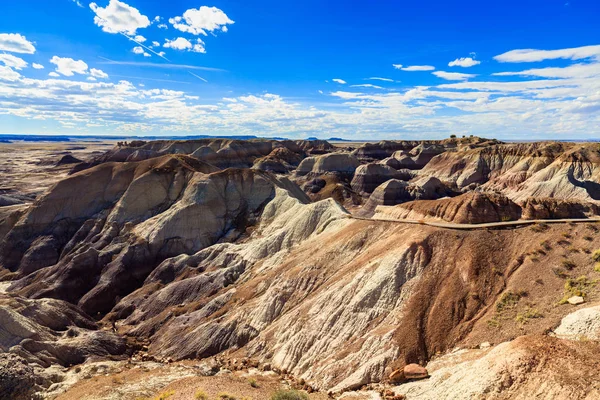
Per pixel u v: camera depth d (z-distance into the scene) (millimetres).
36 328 42219
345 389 30250
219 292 52875
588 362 21391
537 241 39094
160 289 58469
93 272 66125
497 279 36281
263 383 31328
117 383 32219
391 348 32344
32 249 76125
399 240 44031
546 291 33219
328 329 36938
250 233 74375
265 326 42594
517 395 21250
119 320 55062
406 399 26547
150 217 80625
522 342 24172
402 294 37188
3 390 30844
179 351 42719
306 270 47344
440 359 30562
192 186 81438
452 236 41969
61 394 31547
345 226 54062
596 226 38875
